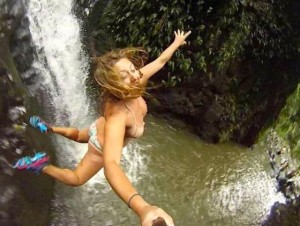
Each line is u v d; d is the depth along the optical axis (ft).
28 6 22.07
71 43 24.93
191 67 24.14
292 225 22.52
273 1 24.36
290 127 26.78
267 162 25.54
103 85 8.85
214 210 21.30
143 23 24.31
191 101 24.90
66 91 22.76
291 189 23.98
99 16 26.13
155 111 25.21
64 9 25.38
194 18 23.84
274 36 24.56
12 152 15.23
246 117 25.76
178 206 20.63
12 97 16.20
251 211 22.16
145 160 21.88
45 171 9.33
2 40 17.60
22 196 15.39
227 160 24.36
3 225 13.94
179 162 22.77
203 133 25.18
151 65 10.05
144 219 6.42
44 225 16.44
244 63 24.62
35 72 21.15
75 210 18.08
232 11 23.24
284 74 25.80
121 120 8.68
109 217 18.48
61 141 20.03
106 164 7.80
